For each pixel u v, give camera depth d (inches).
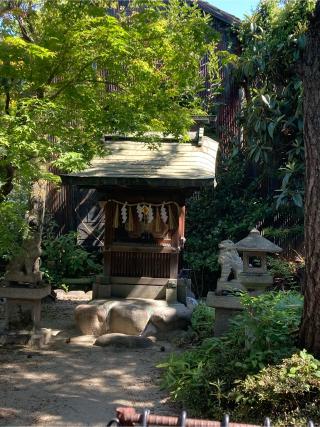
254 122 415.8
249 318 190.2
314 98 173.0
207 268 432.5
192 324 282.4
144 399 186.9
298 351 173.9
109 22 195.2
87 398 187.3
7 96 212.2
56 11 222.8
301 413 149.6
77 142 222.5
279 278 378.3
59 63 217.8
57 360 236.1
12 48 195.8
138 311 277.0
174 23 233.1
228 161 452.1
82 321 279.7
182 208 308.0
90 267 415.8
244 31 442.3
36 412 172.1
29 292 257.8
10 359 235.5
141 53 223.0
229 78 474.3
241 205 439.8
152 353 252.2
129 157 299.9
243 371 171.5
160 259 303.1
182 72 239.8
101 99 238.5
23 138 178.9
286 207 415.2
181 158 298.7
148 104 234.7
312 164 171.5
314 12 177.0
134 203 300.4
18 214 235.5
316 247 170.1
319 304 171.5
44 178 217.6
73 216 461.7
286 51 400.2
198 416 166.7
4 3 229.3
